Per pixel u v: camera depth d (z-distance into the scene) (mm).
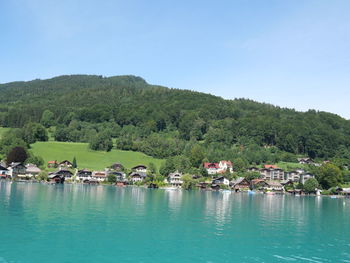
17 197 81875
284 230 55219
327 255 40719
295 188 186500
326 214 80625
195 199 104938
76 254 36938
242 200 111625
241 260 37406
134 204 81000
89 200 84562
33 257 35406
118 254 37562
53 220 53688
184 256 37938
